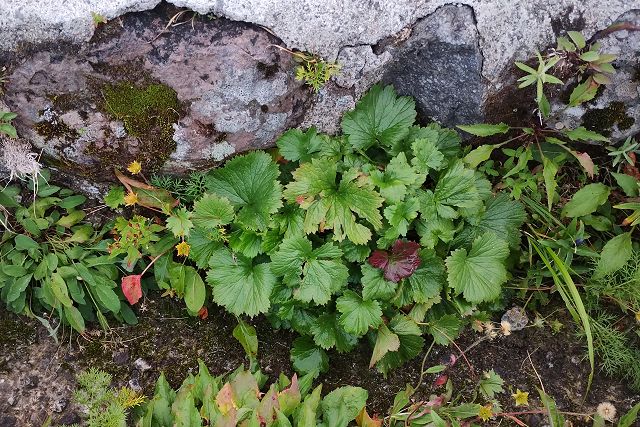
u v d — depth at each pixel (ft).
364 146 1.77
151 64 1.58
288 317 1.73
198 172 1.78
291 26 1.61
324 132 1.84
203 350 1.84
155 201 1.78
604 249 1.81
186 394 1.62
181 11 1.57
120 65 1.59
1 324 1.81
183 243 1.72
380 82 1.80
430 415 1.68
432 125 1.85
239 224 1.73
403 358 1.79
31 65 1.59
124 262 1.79
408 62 1.78
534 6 1.70
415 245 1.70
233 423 1.50
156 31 1.57
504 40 1.71
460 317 1.83
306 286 1.67
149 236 1.75
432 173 1.82
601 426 1.69
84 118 1.65
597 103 1.83
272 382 1.80
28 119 1.66
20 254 1.78
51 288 1.74
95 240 1.84
